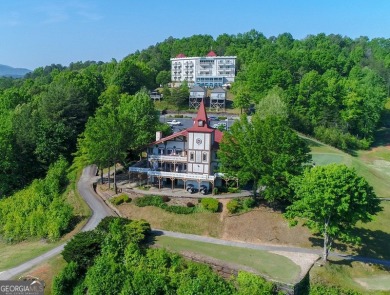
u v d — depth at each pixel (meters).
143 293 39.38
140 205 61.66
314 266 46.12
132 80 144.12
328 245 49.69
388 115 143.75
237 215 58.22
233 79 173.38
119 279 40.81
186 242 51.88
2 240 59.72
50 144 79.94
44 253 51.06
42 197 64.81
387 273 47.59
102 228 50.22
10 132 78.69
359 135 120.00
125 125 67.50
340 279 44.81
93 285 40.47
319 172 45.53
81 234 48.56
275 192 54.59
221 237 55.09
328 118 115.38
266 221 56.84
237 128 60.81
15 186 76.88
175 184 68.62
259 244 53.16
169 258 44.84
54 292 41.38
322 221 47.62
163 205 60.75
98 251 45.88
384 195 69.69
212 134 65.38
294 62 159.62
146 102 81.25
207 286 40.34
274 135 56.47
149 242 50.97
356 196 44.56
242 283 41.50
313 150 94.00
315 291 42.41
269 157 56.59
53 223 56.97
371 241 54.56
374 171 85.88
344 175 44.47
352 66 185.50
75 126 87.31
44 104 87.50
